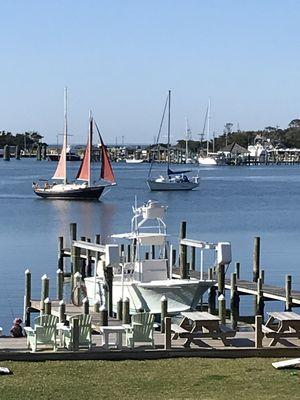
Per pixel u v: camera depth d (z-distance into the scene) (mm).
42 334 23547
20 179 164750
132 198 115500
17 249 60688
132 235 35562
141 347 23844
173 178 136250
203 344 24500
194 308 33656
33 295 41312
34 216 88875
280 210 100750
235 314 34344
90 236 69062
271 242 66250
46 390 20234
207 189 140375
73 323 23422
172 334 24484
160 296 32875
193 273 39969
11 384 20688
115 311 32781
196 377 21453
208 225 80500
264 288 36938
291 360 22656
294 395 19906
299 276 48219
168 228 75938
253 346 24234
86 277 37938
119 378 21344
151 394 20000
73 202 106562
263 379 21266
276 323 27547
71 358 23078
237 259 55094
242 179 181625
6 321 35125
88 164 108438
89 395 19891
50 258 55500
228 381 21078
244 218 89000
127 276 34344
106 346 23703
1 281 45750
